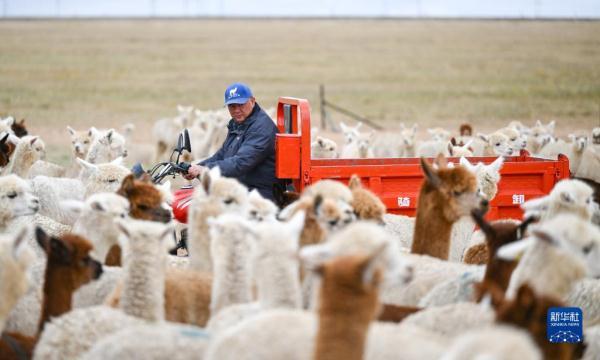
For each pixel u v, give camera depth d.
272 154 11.70
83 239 7.40
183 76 63.12
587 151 19.75
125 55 77.75
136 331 6.43
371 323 5.83
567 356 6.14
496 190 12.12
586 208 8.73
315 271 5.45
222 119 25.31
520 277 6.61
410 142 24.39
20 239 6.57
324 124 38.66
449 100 49.03
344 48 86.88
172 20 138.88
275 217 9.25
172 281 7.92
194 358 6.18
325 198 8.38
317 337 5.29
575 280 6.46
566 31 100.81
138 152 26.66
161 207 9.41
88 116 41.00
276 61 75.12
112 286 8.21
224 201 8.68
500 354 4.88
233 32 109.25
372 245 6.13
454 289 7.95
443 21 129.62
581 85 54.53
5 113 39.41
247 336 5.95
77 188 13.79
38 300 8.15
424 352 5.93
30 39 90.62
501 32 102.00
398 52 81.62
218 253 7.49
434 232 9.45
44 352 6.72
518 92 51.91
